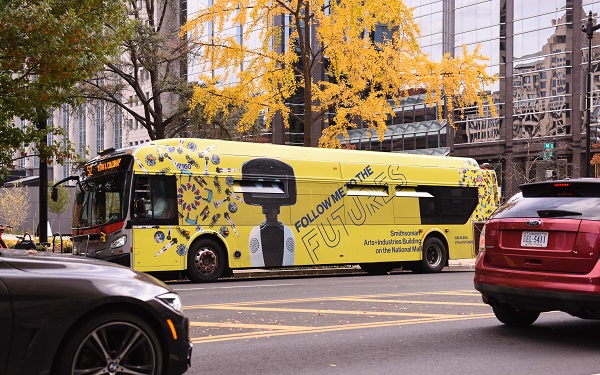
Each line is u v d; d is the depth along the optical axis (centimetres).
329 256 2009
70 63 1656
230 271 1914
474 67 2503
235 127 3094
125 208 1702
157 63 3019
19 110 1767
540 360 720
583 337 858
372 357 730
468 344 808
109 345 498
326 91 2494
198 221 1795
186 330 527
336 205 2042
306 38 2444
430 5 6669
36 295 467
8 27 1569
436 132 6322
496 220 877
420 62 2478
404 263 2267
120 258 1698
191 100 2686
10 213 4969
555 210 814
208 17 2409
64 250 2628
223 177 1848
